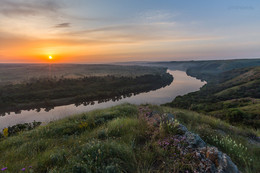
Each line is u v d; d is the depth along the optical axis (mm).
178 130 3857
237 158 3211
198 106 45312
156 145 3156
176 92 107500
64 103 73625
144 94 100625
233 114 13234
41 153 3338
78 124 5949
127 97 91750
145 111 7820
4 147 4059
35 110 60375
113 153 2832
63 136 4668
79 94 90375
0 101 66625
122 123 4996
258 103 35875
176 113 7410
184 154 2801
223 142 3729
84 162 2484
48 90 90938
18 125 7711
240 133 5527
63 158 2871
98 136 4133
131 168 2484
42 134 5008
